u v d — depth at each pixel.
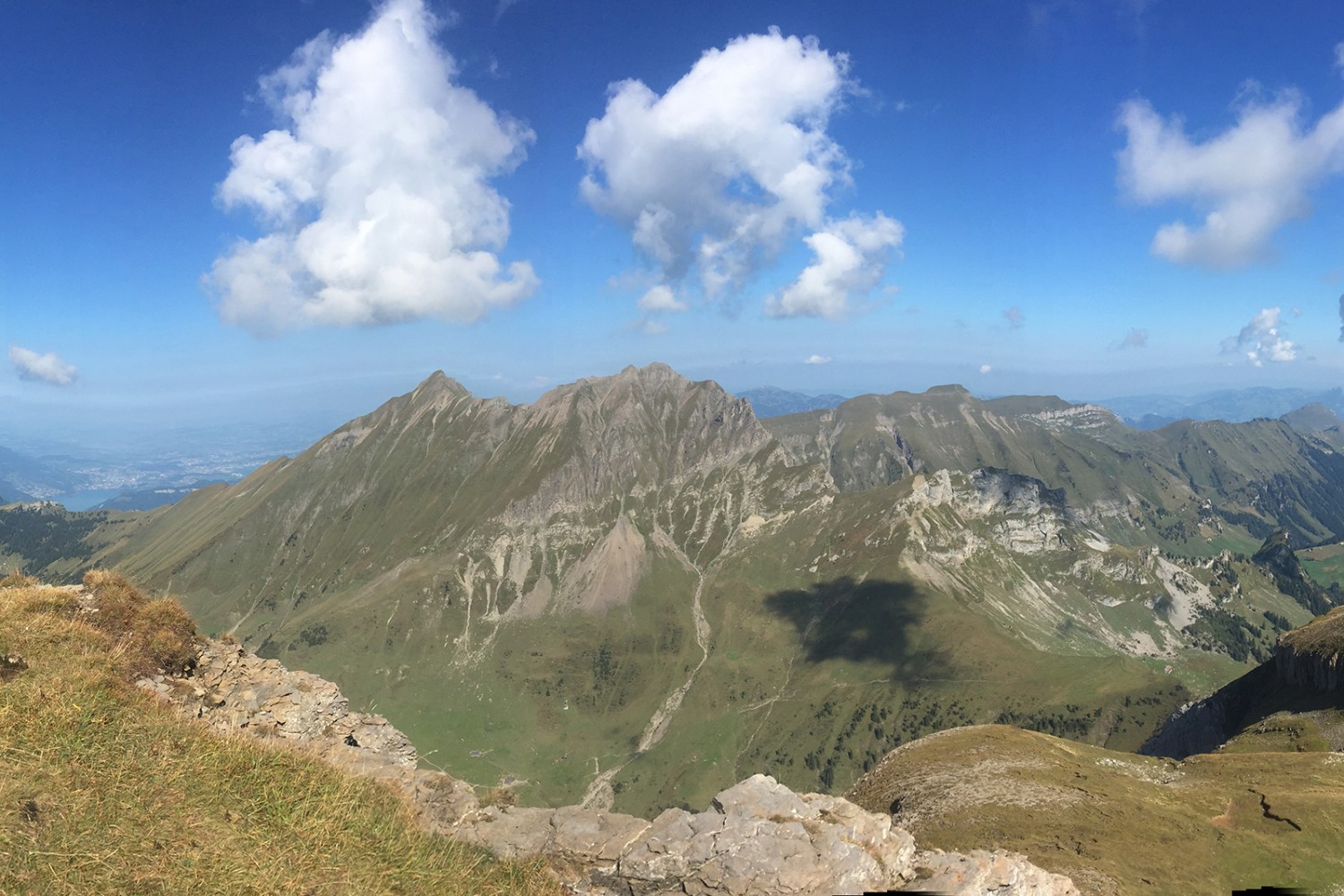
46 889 14.56
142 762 19.67
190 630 32.47
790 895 20.78
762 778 25.69
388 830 20.89
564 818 24.09
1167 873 50.38
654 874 21.45
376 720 32.53
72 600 29.52
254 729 27.80
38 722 19.48
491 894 19.91
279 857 17.83
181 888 15.80
